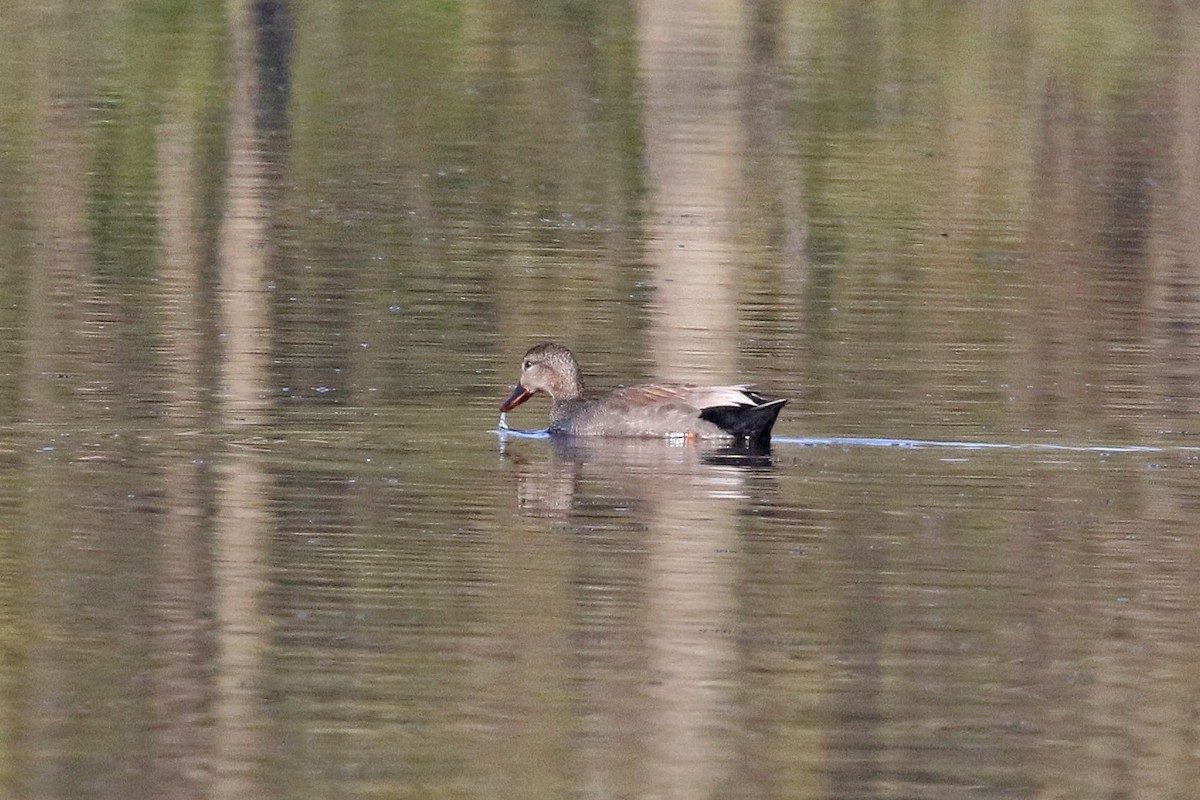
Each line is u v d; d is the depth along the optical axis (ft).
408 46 135.03
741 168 105.50
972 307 77.15
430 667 39.86
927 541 48.14
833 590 44.52
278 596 43.57
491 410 61.11
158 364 64.59
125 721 37.19
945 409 61.16
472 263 82.89
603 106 120.26
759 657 40.57
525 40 137.18
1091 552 47.39
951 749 36.63
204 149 107.04
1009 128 116.57
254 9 142.10
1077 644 41.55
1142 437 58.23
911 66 131.34
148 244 84.79
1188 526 49.49
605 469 54.65
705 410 57.72
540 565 45.83
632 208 96.02
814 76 128.36
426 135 112.27
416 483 52.65
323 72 127.75
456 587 44.37
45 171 100.07
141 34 134.82
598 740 36.52
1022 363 67.62
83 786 34.55
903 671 40.14
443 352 67.82
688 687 39.06
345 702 38.11
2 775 34.91
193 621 42.06
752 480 53.36
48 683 38.83
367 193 97.66
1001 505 51.16
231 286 77.15
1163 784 35.32
